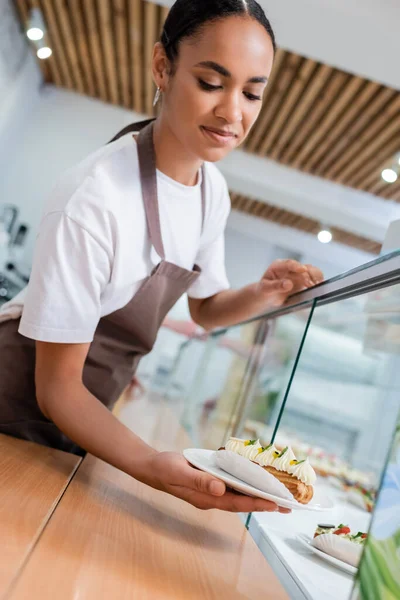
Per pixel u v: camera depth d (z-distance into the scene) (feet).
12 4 20.04
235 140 3.29
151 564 2.33
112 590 1.98
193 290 4.99
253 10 3.12
